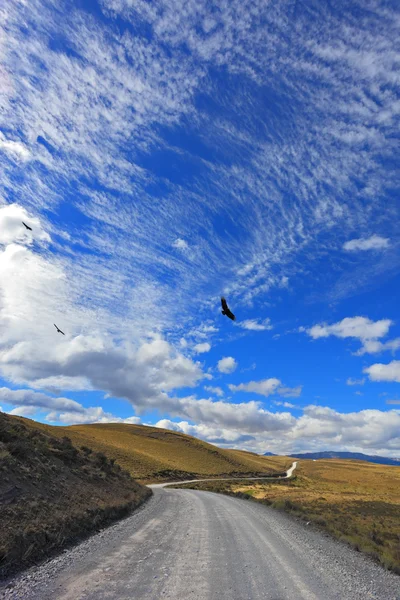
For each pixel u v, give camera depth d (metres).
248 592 6.92
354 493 54.12
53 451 20.86
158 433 139.00
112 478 24.91
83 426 131.75
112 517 15.72
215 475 92.00
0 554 7.74
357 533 16.45
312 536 14.42
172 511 19.86
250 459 159.00
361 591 7.52
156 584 7.10
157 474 69.81
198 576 7.80
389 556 11.30
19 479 13.30
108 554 9.43
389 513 28.55
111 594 6.44
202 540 11.88
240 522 16.77
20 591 6.46
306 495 43.12
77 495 15.66
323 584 7.81
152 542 11.21
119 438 108.31
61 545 9.98
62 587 6.73
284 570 8.74
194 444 130.50
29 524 9.98
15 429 20.50
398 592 7.72
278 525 16.70
